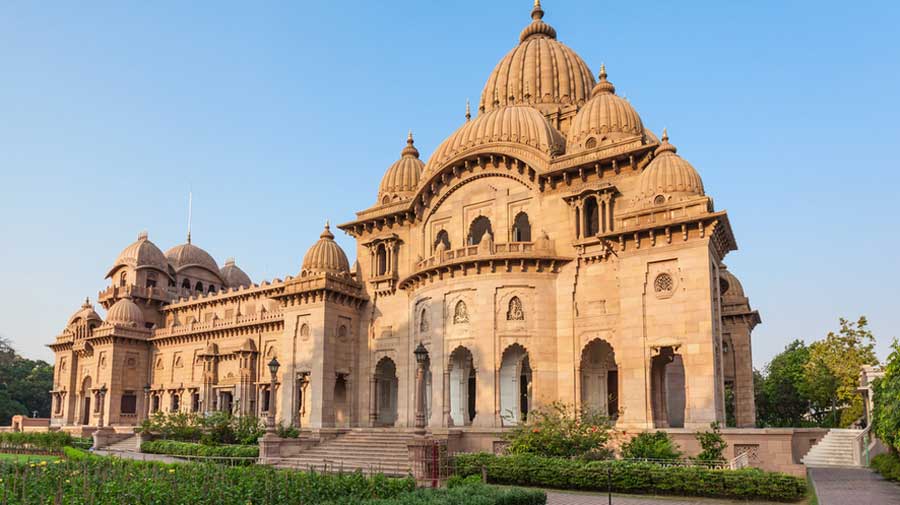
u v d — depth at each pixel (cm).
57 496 2128
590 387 4703
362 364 5728
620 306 4084
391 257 5688
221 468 2803
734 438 3506
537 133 5128
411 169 6141
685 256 3894
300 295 5672
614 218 4538
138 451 5491
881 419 3200
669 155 4334
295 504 2233
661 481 2972
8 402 11144
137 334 8288
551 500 2848
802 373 7494
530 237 4919
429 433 4234
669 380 4794
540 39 6531
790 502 2734
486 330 4612
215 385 7575
